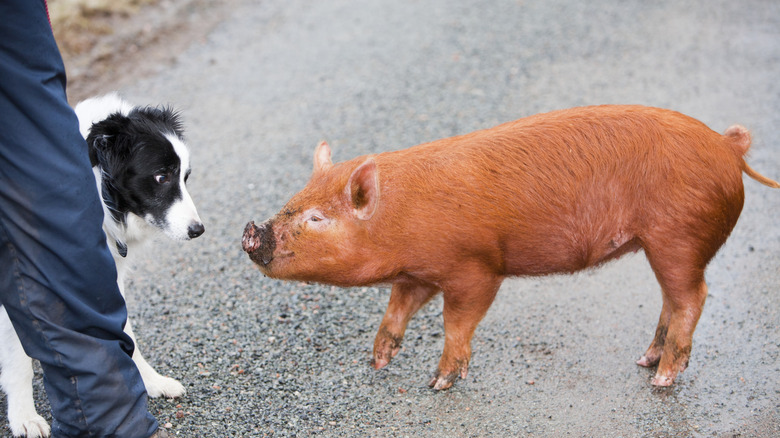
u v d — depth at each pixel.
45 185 2.95
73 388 3.15
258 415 3.91
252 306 4.95
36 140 2.93
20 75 2.86
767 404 4.01
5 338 3.55
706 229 3.85
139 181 3.74
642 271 5.40
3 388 3.66
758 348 4.50
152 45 9.22
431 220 3.73
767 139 7.14
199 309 4.91
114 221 3.77
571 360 4.45
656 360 4.33
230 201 6.26
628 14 10.70
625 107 3.99
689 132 3.86
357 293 5.13
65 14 9.19
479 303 3.97
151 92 8.03
